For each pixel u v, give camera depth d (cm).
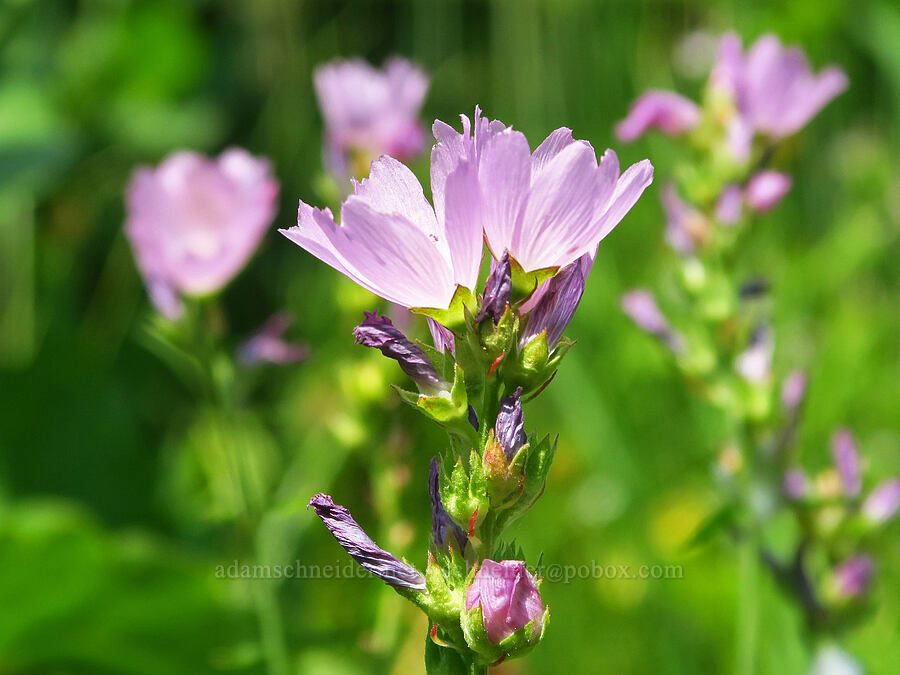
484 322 27
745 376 37
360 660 47
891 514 37
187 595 45
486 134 27
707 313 38
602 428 56
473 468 27
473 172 26
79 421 57
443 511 27
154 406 68
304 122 76
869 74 78
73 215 74
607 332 64
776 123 40
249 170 38
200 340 38
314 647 39
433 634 27
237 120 85
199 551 55
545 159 27
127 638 46
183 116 79
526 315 27
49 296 69
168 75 77
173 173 38
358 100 38
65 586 44
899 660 46
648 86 74
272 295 79
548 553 54
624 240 69
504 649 27
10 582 43
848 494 37
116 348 68
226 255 37
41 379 57
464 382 27
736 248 39
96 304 72
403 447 38
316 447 51
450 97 78
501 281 27
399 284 27
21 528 42
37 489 55
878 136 77
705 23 74
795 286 68
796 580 37
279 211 77
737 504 38
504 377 27
